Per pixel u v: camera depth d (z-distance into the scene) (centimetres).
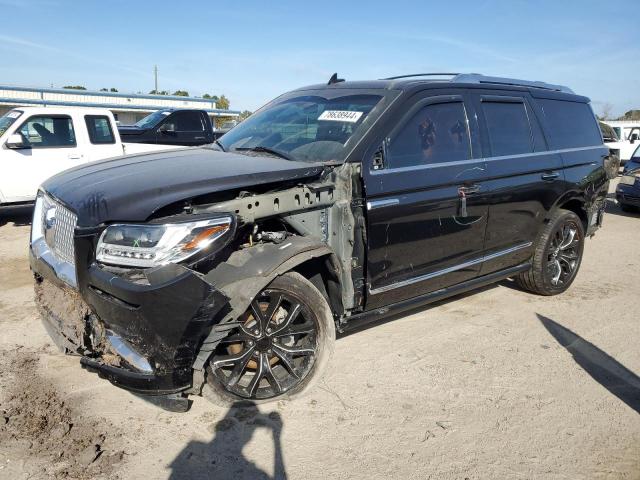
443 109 412
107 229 280
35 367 371
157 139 1180
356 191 348
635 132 2020
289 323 326
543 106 510
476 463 287
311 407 333
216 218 283
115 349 283
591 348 429
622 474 282
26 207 901
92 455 282
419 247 390
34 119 898
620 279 611
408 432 311
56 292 333
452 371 383
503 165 443
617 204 1188
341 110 400
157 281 267
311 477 273
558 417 331
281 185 324
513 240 473
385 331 448
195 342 276
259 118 456
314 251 323
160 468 276
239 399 318
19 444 289
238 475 273
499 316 489
